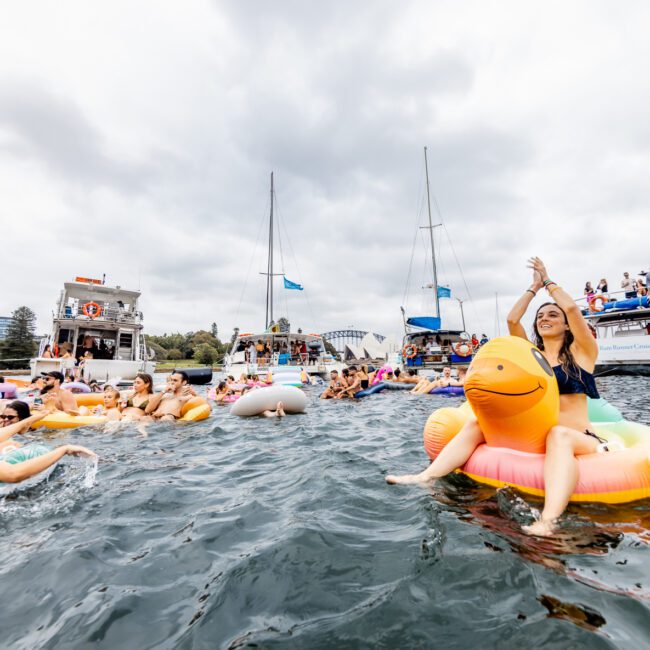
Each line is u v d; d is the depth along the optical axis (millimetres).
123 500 3082
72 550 2248
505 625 1507
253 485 3443
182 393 7645
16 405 4258
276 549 2166
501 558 1986
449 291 30125
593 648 1374
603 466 2725
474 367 3037
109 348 19109
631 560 1957
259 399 7875
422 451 4520
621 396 10070
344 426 6586
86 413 7465
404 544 2174
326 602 1703
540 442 2951
